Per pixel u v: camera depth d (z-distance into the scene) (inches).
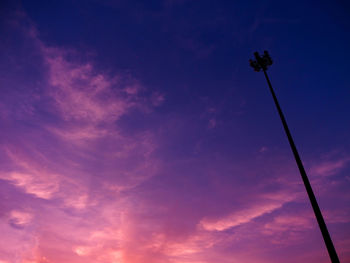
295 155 401.4
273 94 508.7
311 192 353.1
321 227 323.3
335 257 295.4
